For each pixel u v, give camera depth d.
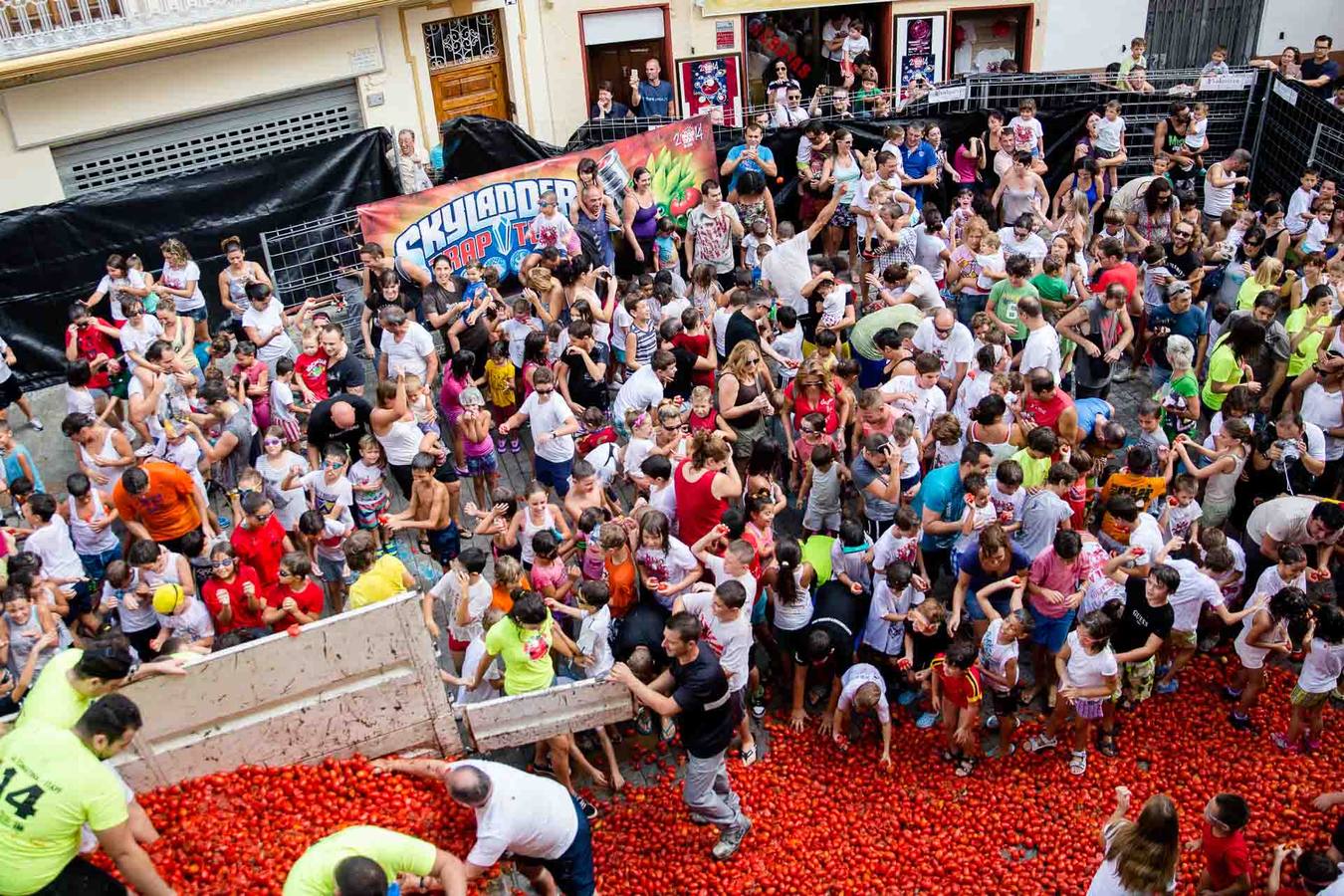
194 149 15.98
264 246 14.58
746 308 12.48
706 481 9.79
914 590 9.50
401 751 8.20
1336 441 11.05
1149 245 13.16
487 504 12.19
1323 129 16.58
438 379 14.08
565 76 18.98
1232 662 10.12
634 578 9.58
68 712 6.65
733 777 9.30
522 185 14.73
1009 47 20.81
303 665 7.55
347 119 17.09
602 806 9.13
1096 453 11.06
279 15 15.41
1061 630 9.52
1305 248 15.12
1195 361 13.18
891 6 19.83
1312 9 21.39
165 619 9.11
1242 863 7.95
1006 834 8.88
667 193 15.84
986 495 9.72
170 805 7.38
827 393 11.23
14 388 13.12
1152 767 9.47
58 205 13.75
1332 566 10.72
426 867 6.57
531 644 8.40
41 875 6.12
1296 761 9.44
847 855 8.68
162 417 11.20
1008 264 12.52
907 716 9.82
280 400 11.41
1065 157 17.48
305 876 6.28
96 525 10.38
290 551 9.79
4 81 14.09
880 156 15.48
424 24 17.16
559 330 12.61
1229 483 10.62
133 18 14.63
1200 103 17.41
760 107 19.69
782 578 9.20
